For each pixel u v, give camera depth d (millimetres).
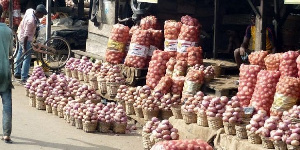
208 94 12023
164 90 12047
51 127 11414
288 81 10078
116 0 14891
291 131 9039
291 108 9969
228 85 11828
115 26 13844
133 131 11555
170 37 12945
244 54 12656
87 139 10812
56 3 20594
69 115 11703
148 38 13281
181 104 11391
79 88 12367
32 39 15305
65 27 18172
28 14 15164
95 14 15727
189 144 8430
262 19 11992
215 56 14062
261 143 9492
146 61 13352
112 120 11312
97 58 15250
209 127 10297
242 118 9969
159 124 10055
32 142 10406
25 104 13141
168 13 14742
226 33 15031
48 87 12664
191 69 12070
